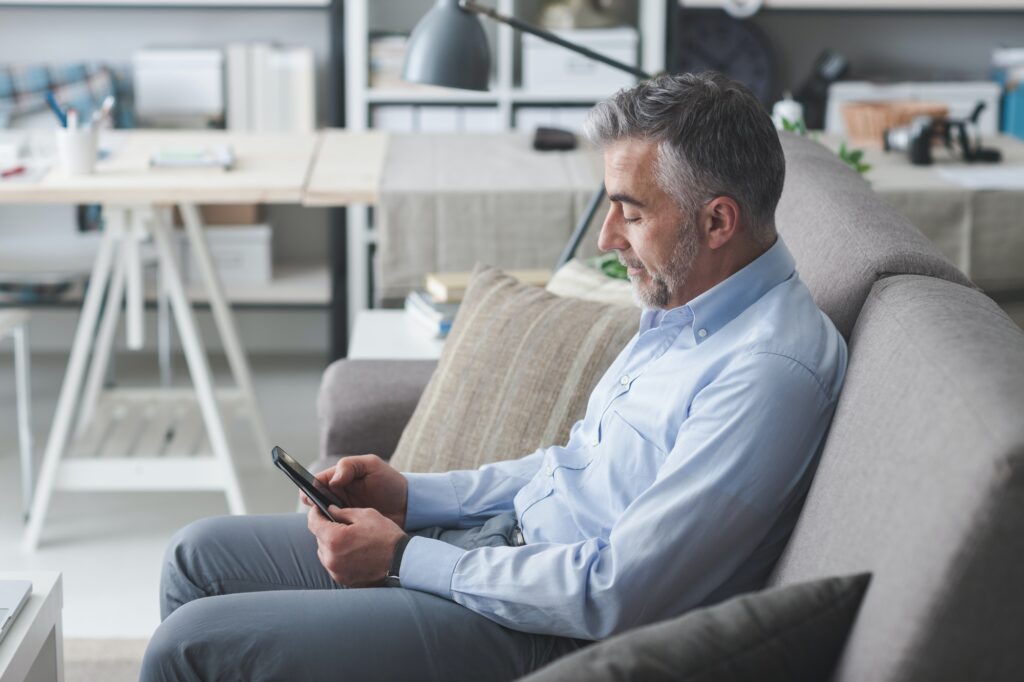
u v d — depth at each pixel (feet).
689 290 5.02
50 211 13.08
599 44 13.46
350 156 10.44
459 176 10.09
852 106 11.91
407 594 4.98
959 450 3.46
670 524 4.55
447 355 6.82
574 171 10.41
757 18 14.42
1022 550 3.25
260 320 14.57
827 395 4.74
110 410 10.90
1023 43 14.58
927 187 9.96
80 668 7.81
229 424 10.97
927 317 4.40
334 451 7.26
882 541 3.71
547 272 8.71
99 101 13.17
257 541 5.82
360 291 13.41
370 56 13.51
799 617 3.62
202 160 9.66
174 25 14.25
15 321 9.91
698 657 3.47
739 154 4.75
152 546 9.77
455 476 5.88
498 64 13.89
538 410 6.27
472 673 4.84
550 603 4.63
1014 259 10.05
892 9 13.57
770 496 4.61
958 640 3.32
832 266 5.42
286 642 4.81
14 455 11.52
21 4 12.98
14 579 5.54
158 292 13.39
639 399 5.15
